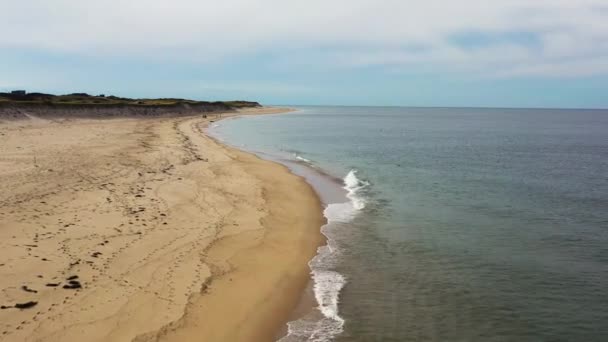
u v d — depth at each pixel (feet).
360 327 33.42
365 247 50.85
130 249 41.83
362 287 40.40
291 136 210.18
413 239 53.93
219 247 45.91
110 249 41.22
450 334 32.78
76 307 30.76
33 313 29.37
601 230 58.70
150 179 73.72
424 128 306.76
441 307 36.86
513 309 36.73
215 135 192.75
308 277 42.19
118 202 57.06
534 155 147.23
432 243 52.60
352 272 43.73
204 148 127.75
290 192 76.48
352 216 63.57
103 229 46.24
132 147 115.65
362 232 56.29
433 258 47.80
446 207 69.87
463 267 45.42
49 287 32.86
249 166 100.22
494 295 39.17
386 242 52.70
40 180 65.21
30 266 35.76
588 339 32.45
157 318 31.01
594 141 206.39
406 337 32.24
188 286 36.37
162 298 33.81
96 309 30.86
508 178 98.63
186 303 33.68
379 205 70.49
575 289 40.63
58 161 83.61
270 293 37.91
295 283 40.60
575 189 86.74
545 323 34.60
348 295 38.73
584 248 51.62
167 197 62.64
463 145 180.65
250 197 69.05
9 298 30.73
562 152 157.58
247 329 32.04
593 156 145.59
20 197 54.90
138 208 55.36
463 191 82.84
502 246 51.96
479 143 191.31
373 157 133.80
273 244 49.55
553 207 71.05
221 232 50.49
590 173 108.37
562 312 36.37
